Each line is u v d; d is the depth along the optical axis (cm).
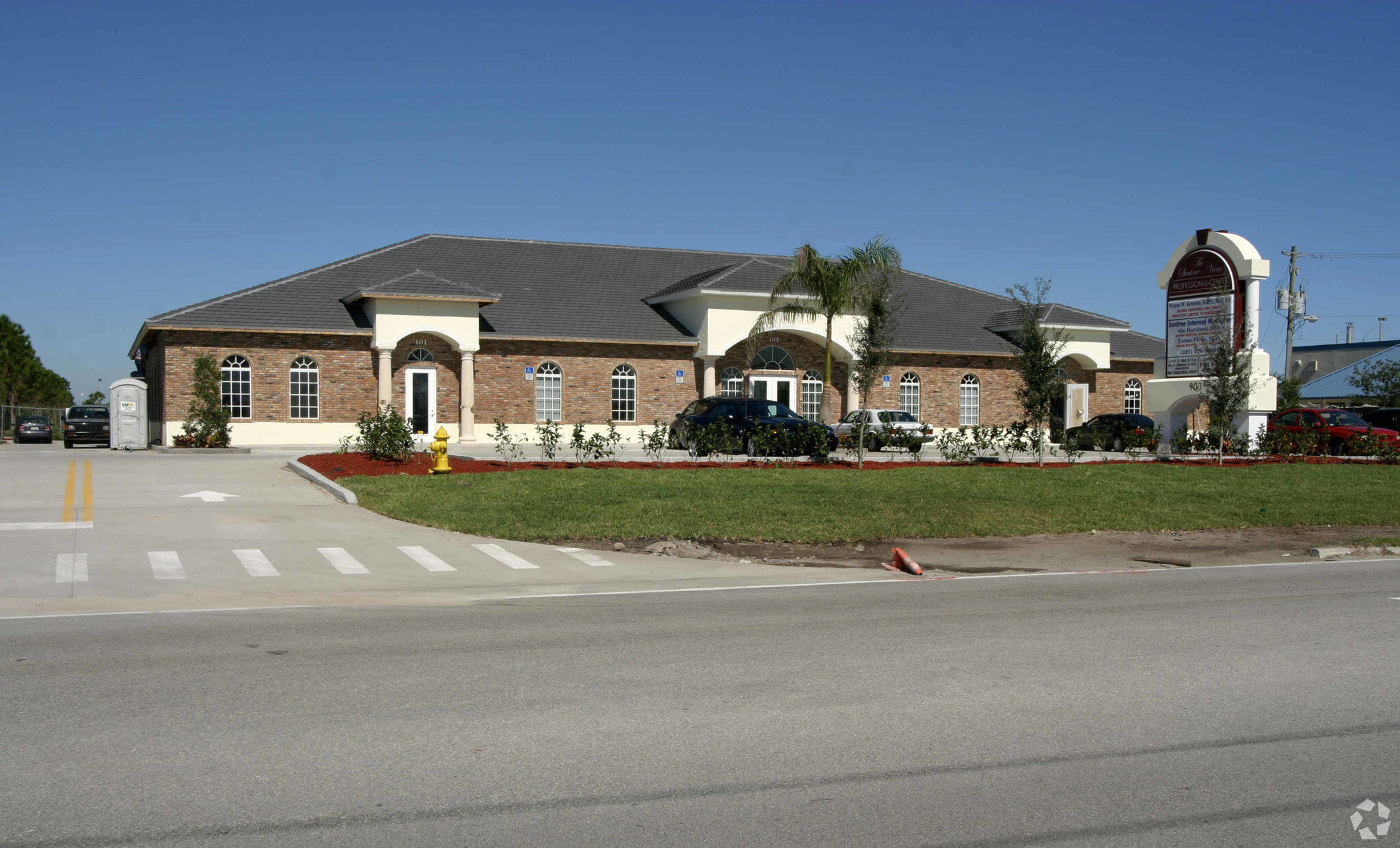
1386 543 1520
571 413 3434
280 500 1734
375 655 770
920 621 920
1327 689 689
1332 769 539
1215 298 2877
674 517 1562
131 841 436
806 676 714
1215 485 2123
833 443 2444
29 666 727
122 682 684
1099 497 1909
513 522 1508
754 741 573
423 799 485
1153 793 503
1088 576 1233
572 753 550
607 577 1187
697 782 510
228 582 1112
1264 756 556
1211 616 952
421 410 3272
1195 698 665
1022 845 443
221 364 3044
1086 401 4181
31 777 508
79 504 1642
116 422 3139
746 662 754
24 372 6588
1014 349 3938
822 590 1105
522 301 3550
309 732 581
